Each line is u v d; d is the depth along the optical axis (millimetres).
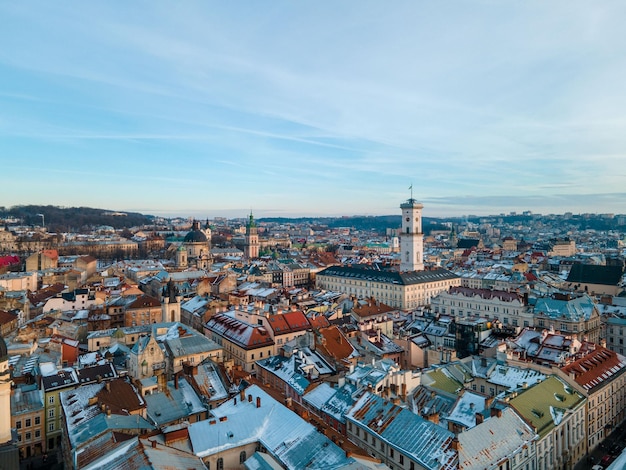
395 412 90750
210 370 118500
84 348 167125
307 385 118188
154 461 65250
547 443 93250
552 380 111125
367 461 75125
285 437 81562
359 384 106500
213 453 78000
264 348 155375
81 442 82562
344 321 188500
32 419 110312
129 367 129500
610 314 195125
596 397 114938
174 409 102875
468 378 122188
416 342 159250
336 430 97250
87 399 99188
